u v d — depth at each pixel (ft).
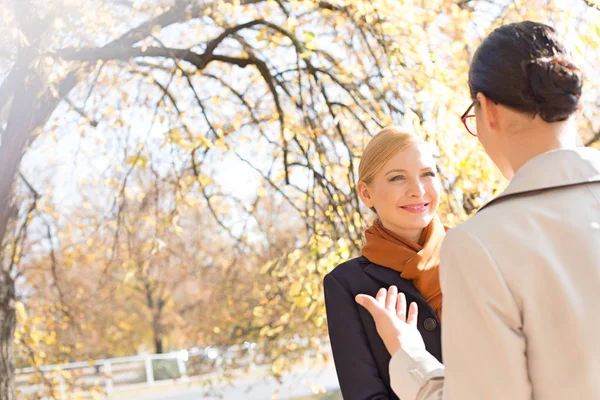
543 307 3.29
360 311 5.73
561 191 3.54
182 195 19.34
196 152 19.47
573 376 3.22
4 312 16.76
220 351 35.40
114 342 55.93
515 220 3.47
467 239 3.46
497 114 3.74
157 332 68.28
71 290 32.30
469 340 3.34
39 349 25.02
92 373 55.62
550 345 3.26
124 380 59.16
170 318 63.52
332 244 16.26
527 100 3.58
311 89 17.06
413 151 6.05
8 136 15.56
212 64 22.13
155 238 18.29
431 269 5.77
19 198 19.34
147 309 66.69
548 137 3.66
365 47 16.44
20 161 16.19
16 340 23.41
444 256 3.58
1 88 15.28
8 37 15.12
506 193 3.59
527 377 3.26
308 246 17.20
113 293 41.24
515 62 3.63
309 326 23.75
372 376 5.42
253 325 31.60
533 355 3.29
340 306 5.79
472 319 3.35
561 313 3.27
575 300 3.27
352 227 15.85
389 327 4.22
